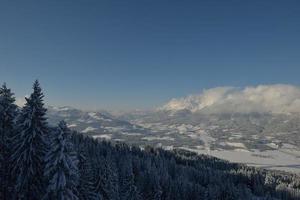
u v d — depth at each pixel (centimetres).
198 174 16425
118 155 13662
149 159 14838
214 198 11700
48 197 3450
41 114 3672
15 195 3638
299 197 16675
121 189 7888
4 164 3822
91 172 5794
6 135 3850
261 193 16725
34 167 3612
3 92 3934
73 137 11975
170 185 11231
